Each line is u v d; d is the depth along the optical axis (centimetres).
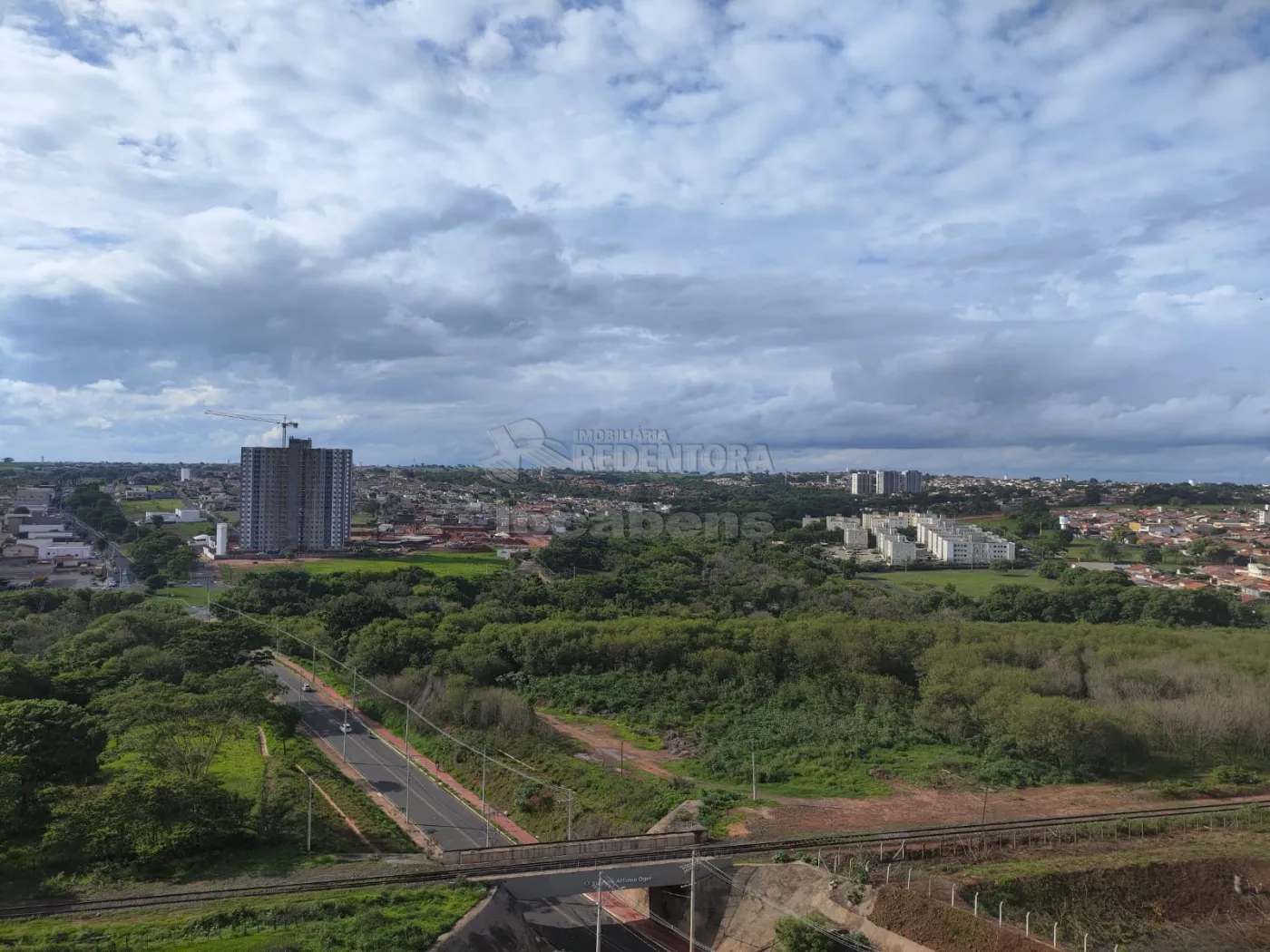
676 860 4944
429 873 4706
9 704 6106
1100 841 5272
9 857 4872
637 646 9762
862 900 4434
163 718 6159
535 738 7762
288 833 5562
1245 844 5203
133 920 4141
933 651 9356
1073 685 8631
